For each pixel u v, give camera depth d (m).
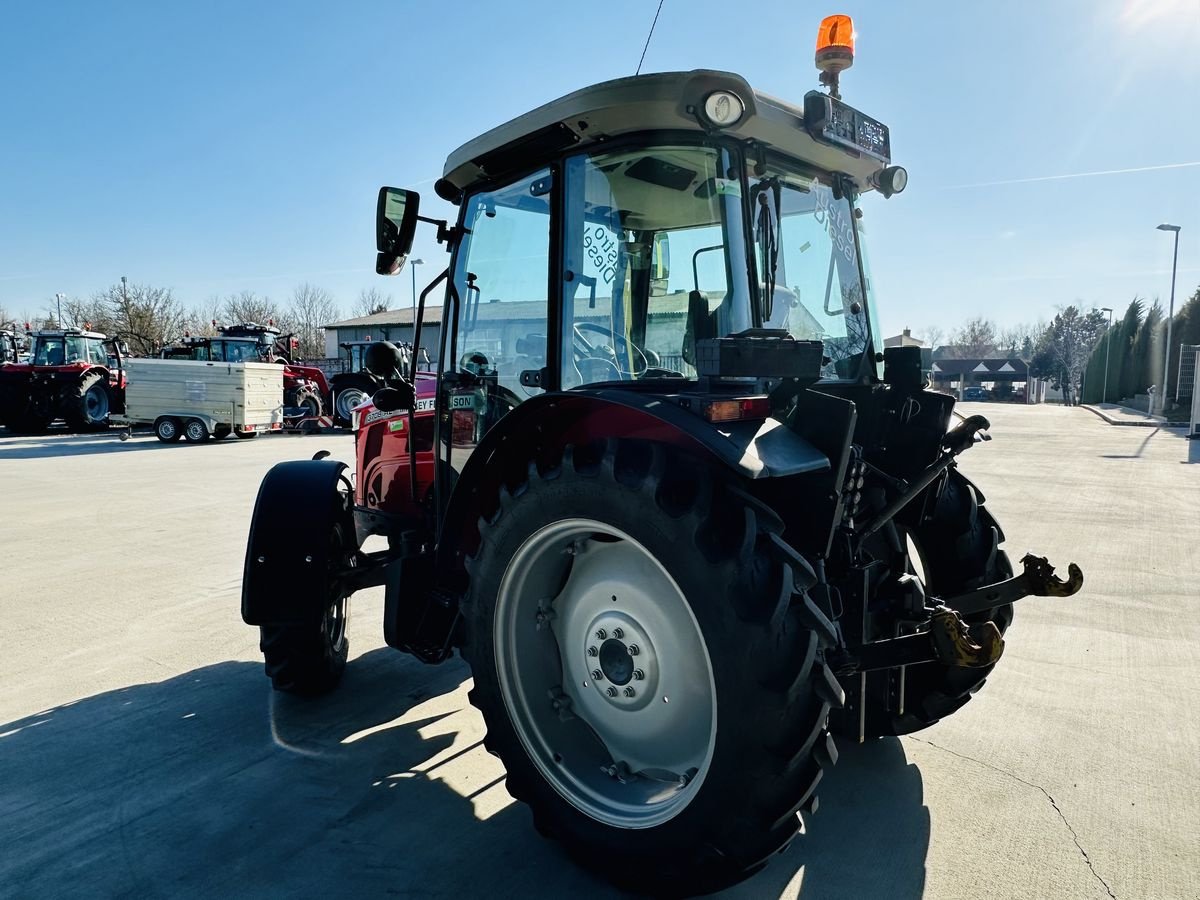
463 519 2.56
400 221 3.01
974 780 2.79
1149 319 36.19
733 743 1.83
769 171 2.62
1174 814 2.56
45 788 2.82
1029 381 51.09
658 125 2.30
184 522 7.82
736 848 1.88
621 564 2.21
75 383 19.41
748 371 1.90
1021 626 4.45
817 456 2.02
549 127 2.43
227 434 17.91
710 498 1.91
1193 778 2.79
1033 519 7.48
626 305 2.49
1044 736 3.12
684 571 1.88
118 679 3.83
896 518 2.98
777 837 1.87
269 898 2.21
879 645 2.09
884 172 2.92
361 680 3.83
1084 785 2.75
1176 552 6.12
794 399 2.24
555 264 2.61
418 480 3.79
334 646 3.61
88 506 8.76
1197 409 16.89
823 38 2.75
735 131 2.28
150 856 2.42
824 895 2.17
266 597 3.23
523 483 2.24
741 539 1.86
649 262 2.45
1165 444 15.38
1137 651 4.04
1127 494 9.02
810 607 1.86
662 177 2.41
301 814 2.64
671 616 2.10
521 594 2.32
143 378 17.25
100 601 5.11
